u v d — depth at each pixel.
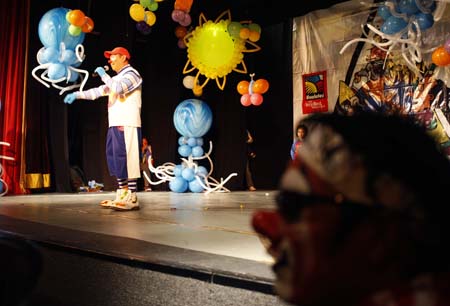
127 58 5.47
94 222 4.29
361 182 0.55
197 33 8.09
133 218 4.64
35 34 8.69
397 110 0.65
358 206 0.55
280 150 9.70
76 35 6.52
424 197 0.55
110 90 5.34
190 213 5.11
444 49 5.95
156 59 9.66
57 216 4.74
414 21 5.88
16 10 8.50
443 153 0.60
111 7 8.91
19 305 1.08
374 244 0.54
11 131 8.45
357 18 8.22
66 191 8.84
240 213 5.11
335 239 0.55
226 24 8.02
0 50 8.41
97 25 9.05
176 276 2.54
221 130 9.91
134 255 2.77
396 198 0.54
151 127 9.79
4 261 1.14
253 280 2.26
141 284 2.68
